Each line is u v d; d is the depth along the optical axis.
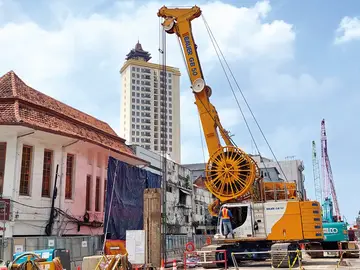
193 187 50.94
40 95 25.11
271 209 21.44
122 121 154.50
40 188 21.67
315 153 112.69
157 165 40.25
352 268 19.72
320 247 27.80
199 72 23.98
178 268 23.47
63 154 23.42
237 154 22.22
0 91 21.88
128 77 153.12
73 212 23.66
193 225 48.78
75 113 28.17
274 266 20.03
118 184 24.45
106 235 21.64
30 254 10.25
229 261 22.66
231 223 21.81
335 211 92.56
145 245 20.34
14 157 20.41
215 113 23.72
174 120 154.62
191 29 24.45
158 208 20.81
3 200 19.33
